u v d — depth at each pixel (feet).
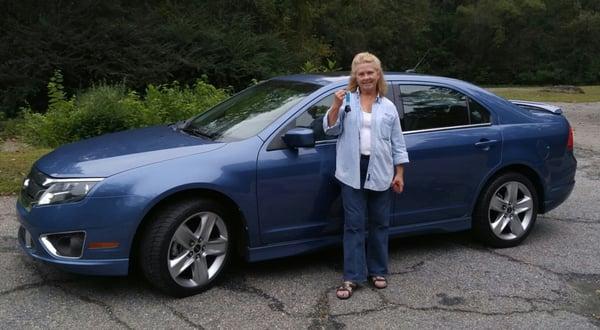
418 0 166.20
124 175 12.62
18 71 57.82
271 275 14.76
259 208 13.73
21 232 14.05
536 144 17.33
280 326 12.12
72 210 12.37
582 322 12.67
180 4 77.05
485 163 16.51
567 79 182.29
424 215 15.96
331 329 12.06
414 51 176.14
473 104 16.65
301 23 94.79
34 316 12.28
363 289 14.07
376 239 14.05
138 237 13.09
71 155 13.82
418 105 15.81
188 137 14.82
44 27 59.98
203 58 66.90
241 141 13.84
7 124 47.93
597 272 15.51
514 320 12.67
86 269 12.48
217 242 13.71
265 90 16.61
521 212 17.47
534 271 15.47
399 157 13.65
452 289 14.21
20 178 22.84
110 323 12.06
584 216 20.71
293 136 13.50
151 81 61.41
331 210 14.61
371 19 142.92
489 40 184.34
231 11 82.17
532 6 178.09
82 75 60.90
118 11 67.82
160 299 13.23
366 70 13.17
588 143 37.60
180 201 13.10
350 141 13.24
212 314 12.58
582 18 176.96
